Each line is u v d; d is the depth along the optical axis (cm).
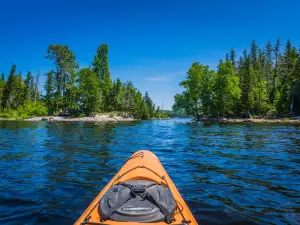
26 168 824
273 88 5888
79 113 6319
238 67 7638
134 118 8000
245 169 816
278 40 7538
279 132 2147
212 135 1953
